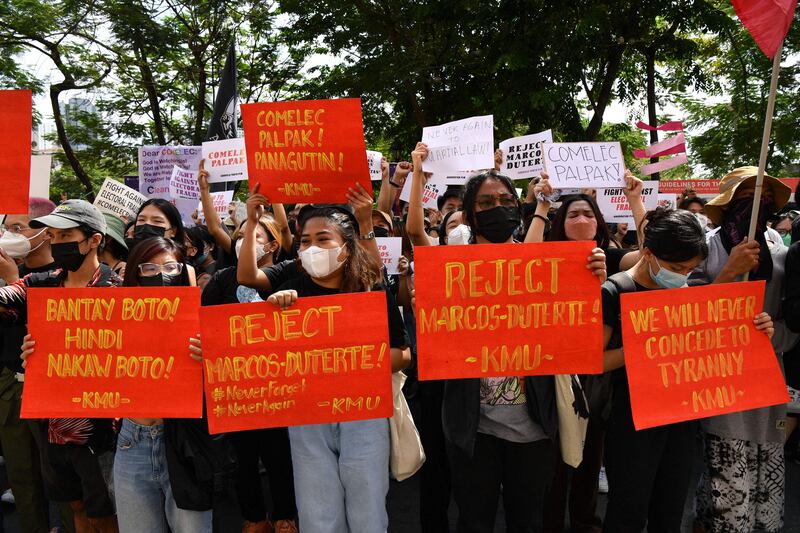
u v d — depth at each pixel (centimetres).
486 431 293
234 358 274
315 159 328
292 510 385
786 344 361
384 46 1688
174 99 2020
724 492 325
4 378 356
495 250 278
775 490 345
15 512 443
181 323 276
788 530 404
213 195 644
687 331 284
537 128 1475
